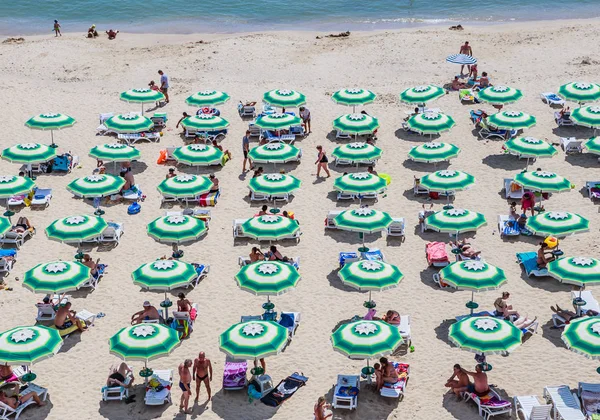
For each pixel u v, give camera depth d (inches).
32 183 1122.0
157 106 1552.7
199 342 865.5
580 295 887.7
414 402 762.2
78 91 1656.0
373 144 1375.5
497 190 1202.6
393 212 1146.7
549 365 811.4
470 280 837.8
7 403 744.3
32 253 1047.6
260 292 839.1
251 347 741.3
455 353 835.4
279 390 781.3
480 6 2544.3
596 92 1380.4
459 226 965.2
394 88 1643.7
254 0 2672.2
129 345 744.3
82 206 1176.2
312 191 1216.8
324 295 950.4
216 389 791.7
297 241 1073.5
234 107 1542.8
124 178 1200.8
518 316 873.5
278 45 1987.0
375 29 2287.2
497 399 740.7
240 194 1211.2
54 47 2011.6
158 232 965.8
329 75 1753.2
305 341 863.1
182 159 1198.9
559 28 2150.6
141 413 756.6
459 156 1322.6
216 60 1859.0
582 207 1144.2
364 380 798.5
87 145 1382.9
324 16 2464.3
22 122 1476.4
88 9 2596.0
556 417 722.2
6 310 920.9
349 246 1059.3
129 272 1004.6
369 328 761.0
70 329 876.0
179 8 2581.2
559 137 1374.3
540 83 1625.2
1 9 2613.2
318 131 1433.3
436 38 2003.0
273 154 1210.0
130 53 1974.7
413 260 1021.2
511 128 1286.9
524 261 987.9
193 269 887.1
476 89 1571.1
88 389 791.7
